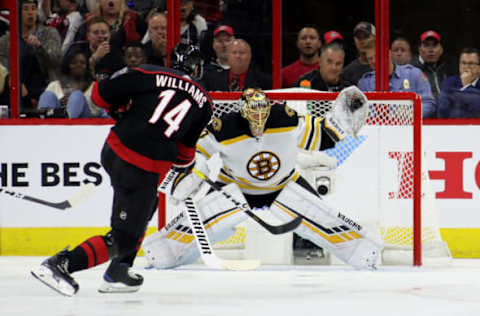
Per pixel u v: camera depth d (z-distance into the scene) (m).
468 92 24.08
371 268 17.58
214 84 24.59
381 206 19.66
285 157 16.45
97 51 24.47
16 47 24.22
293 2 24.44
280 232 15.17
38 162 22.66
